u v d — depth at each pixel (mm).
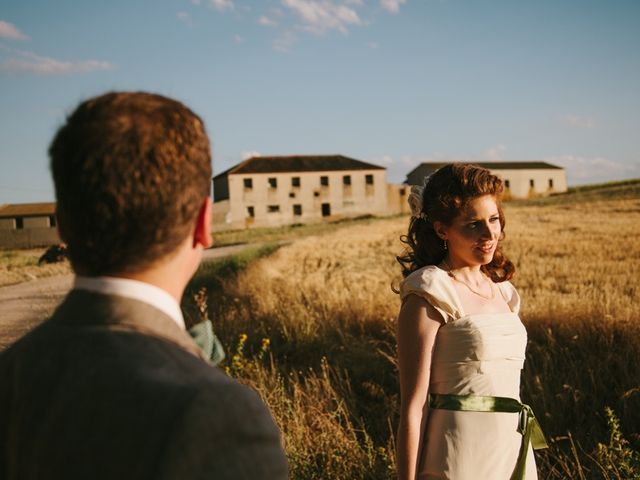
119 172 885
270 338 7441
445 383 2268
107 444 755
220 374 872
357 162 69188
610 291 9961
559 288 10805
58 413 804
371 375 6027
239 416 794
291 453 3627
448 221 2424
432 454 2242
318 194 66562
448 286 2260
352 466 3695
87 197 883
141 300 909
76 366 835
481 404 2225
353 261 18266
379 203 67625
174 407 758
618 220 29344
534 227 27094
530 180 76188
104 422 771
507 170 75438
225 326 8078
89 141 894
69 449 772
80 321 896
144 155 899
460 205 2377
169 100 1001
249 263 17047
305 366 6480
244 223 64938
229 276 14438
